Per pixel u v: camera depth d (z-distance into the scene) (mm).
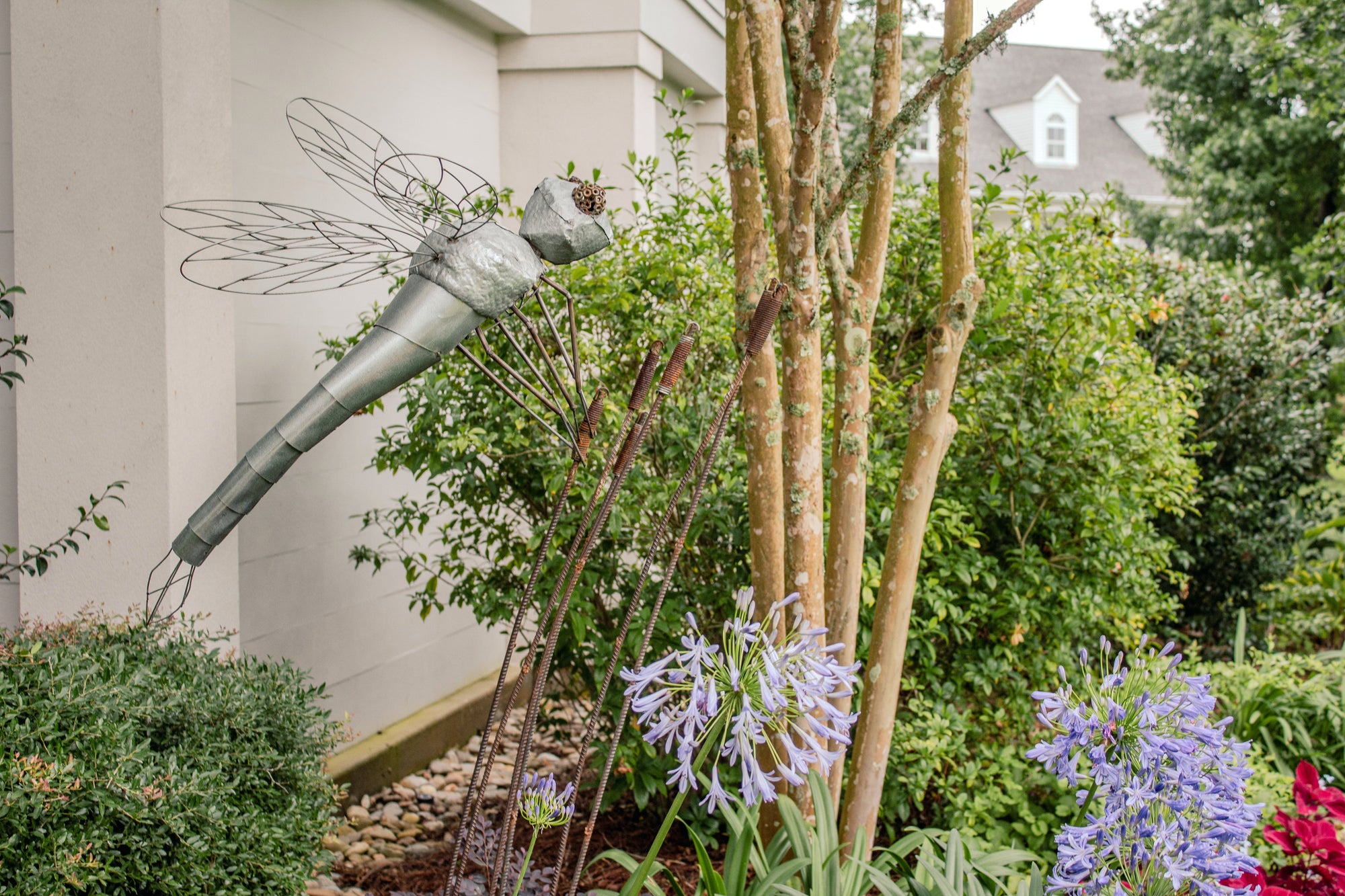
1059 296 3477
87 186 2719
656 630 3010
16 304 2803
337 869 3062
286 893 2170
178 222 2711
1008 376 3527
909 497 2266
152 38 2641
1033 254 3688
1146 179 18906
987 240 3691
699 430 3111
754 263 2174
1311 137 10320
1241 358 5395
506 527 3342
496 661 4902
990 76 21250
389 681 4098
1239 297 5684
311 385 3689
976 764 3029
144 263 2688
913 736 2977
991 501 3402
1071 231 3713
